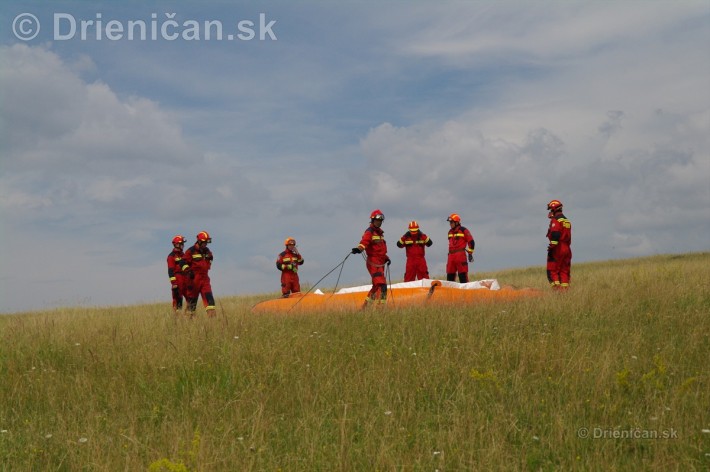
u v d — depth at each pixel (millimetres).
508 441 5699
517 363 7762
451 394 6883
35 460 5734
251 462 5258
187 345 9180
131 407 6996
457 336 9086
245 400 6934
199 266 14328
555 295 11914
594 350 8039
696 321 9438
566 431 5652
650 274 15469
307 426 6160
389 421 6062
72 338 10352
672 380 6910
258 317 11688
